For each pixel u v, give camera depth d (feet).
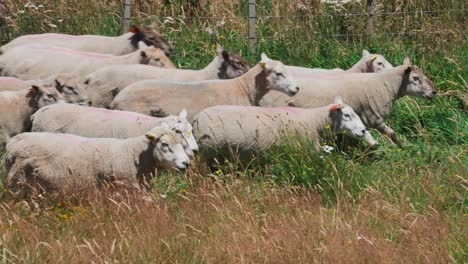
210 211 36.65
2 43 66.95
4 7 67.21
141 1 69.62
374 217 35.99
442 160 45.21
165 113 46.91
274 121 44.14
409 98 55.21
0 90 49.16
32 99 47.06
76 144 38.42
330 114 45.27
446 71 58.39
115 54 60.08
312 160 41.06
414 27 64.18
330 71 54.80
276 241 33.24
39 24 67.82
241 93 48.88
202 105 47.47
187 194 38.50
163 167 38.78
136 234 33.88
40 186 37.96
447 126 52.13
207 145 43.60
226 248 32.63
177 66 62.18
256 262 32.04
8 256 31.99
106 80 50.85
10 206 36.47
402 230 33.94
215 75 53.36
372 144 47.24
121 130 42.86
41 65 55.11
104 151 38.27
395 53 60.44
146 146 38.34
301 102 49.73
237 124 43.57
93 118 43.45
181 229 34.65
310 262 32.04
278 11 65.87
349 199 38.70
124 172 38.17
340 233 33.91
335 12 64.75
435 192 38.65
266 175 41.42
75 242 32.71
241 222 34.91
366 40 62.85
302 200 37.68
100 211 35.78
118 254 32.12
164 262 31.60
